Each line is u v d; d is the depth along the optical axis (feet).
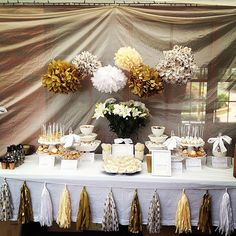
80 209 6.87
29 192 6.96
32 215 7.05
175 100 7.98
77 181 6.81
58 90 7.17
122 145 7.44
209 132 8.04
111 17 7.78
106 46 7.89
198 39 7.73
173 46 7.78
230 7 7.59
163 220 6.89
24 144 8.31
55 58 7.98
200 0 7.61
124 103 7.70
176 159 7.11
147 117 7.87
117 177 6.67
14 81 8.08
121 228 8.55
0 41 7.94
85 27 7.85
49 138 7.36
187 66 6.84
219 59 7.77
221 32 7.68
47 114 8.21
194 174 6.90
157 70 7.07
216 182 6.56
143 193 6.80
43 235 8.54
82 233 8.56
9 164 7.04
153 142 7.45
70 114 8.19
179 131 8.09
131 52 7.11
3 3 7.80
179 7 7.66
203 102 7.95
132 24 7.79
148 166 6.93
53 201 6.99
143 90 6.89
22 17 7.85
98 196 6.88
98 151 8.30
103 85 7.02
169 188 6.73
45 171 6.97
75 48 7.94
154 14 7.71
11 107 8.19
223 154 7.26
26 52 7.97
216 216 6.81
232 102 7.90
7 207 6.95
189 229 6.77
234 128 7.99
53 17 7.82
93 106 8.13
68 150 7.41
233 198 6.70
